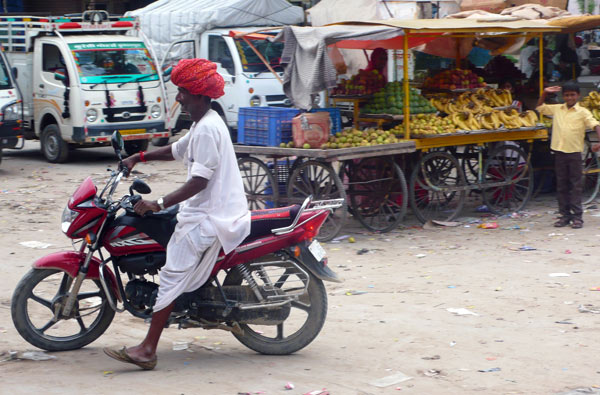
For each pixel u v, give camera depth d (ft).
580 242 26.61
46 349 16.40
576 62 37.88
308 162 27.81
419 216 30.22
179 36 51.93
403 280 22.35
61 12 73.10
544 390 14.07
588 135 33.91
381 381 14.62
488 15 33.14
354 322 18.49
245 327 16.19
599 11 44.50
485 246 26.48
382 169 29.37
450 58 37.42
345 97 31.01
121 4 74.69
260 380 14.70
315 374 15.03
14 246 26.86
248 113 29.30
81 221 15.40
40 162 47.96
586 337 17.06
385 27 27.84
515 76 36.50
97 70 46.16
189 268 14.73
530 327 17.85
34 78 47.96
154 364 15.20
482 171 31.73
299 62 27.27
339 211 31.55
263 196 29.58
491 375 14.87
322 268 15.75
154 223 15.38
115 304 15.85
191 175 14.47
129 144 51.19
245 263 15.56
